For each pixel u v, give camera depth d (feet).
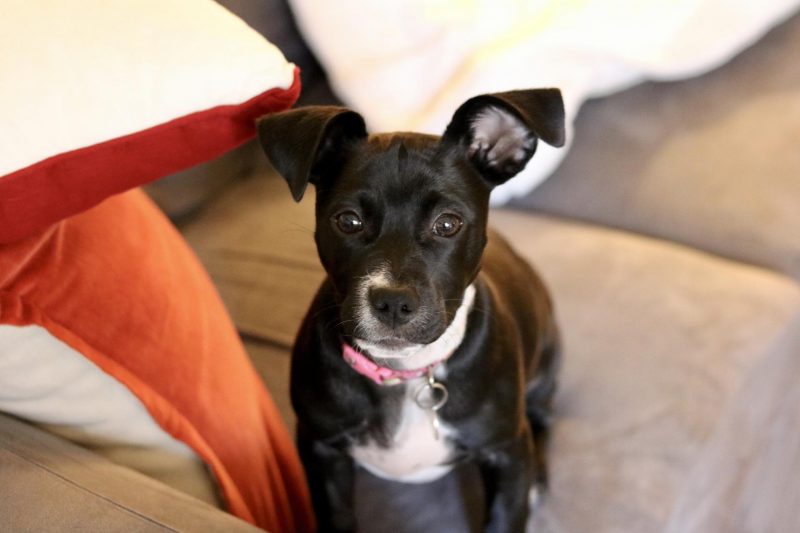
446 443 4.52
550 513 5.08
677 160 7.15
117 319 3.51
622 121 7.46
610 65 7.14
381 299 3.68
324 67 7.32
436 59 6.96
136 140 3.21
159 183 6.97
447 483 5.22
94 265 3.56
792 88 7.10
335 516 4.82
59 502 2.93
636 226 7.22
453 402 4.33
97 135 3.09
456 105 6.85
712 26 7.02
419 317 3.74
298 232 6.89
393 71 7.03
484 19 6.86
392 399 4.33
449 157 3.95
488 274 4.93
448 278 3.91
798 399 6.75
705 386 5.65
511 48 6.75
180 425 3.60
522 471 4.72
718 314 6.11
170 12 3.31
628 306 6.30
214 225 7.19
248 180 7.72
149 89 3.17
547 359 5.58
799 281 6.59
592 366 5.92
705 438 5.36
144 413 3.61
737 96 7.22
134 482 3.18
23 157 2.95
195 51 3.28
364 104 7.16
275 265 6.60
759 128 7.02
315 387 4.35
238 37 3.41
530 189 7.47
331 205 3.90
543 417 5.61
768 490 6.56
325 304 4.33
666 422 5.46
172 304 3.92
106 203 3.93
